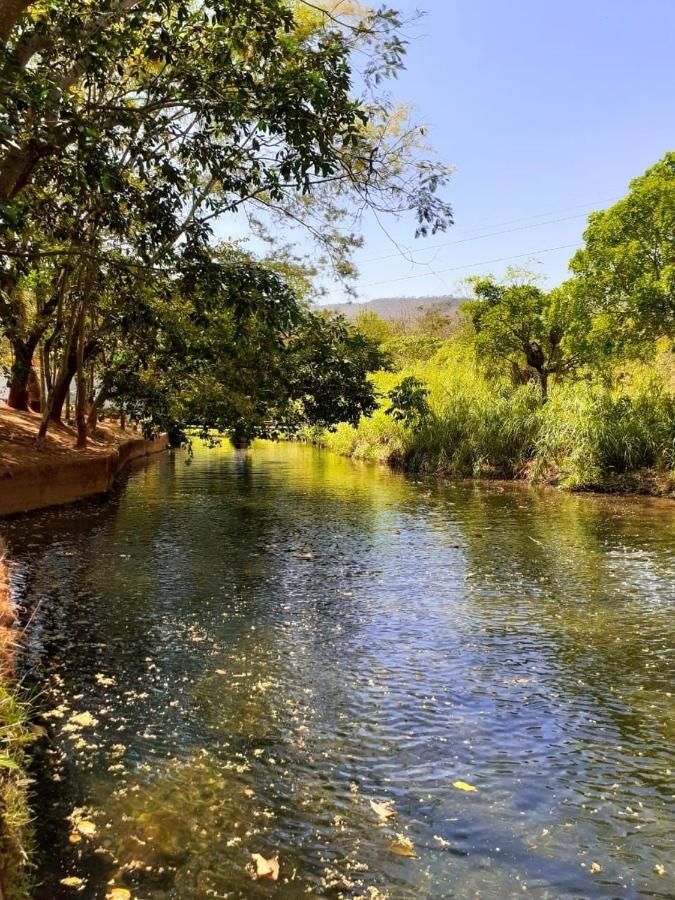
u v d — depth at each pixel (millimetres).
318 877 2867
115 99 7586
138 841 3080
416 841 3125
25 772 3576
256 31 6312
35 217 7723
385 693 4805
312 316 11641
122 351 15188
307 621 6477
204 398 14758
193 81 6336
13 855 2777
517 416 20109
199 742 4047
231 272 6754
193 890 2766
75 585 7664
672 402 17438
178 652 5590
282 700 4668
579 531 11336
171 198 6883
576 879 2881
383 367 14734
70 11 6395
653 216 15547
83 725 4246
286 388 13734
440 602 7168
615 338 16359
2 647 4914
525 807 3420
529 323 21453
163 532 11133
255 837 3129
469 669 5273
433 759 3885
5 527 11133
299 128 5977
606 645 5828
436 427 22125
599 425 17234
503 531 11391
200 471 22844
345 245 11805
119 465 21297
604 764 3850
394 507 14211
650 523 12062
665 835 3199
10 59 5301
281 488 17734
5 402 20844
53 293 15656
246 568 8656
